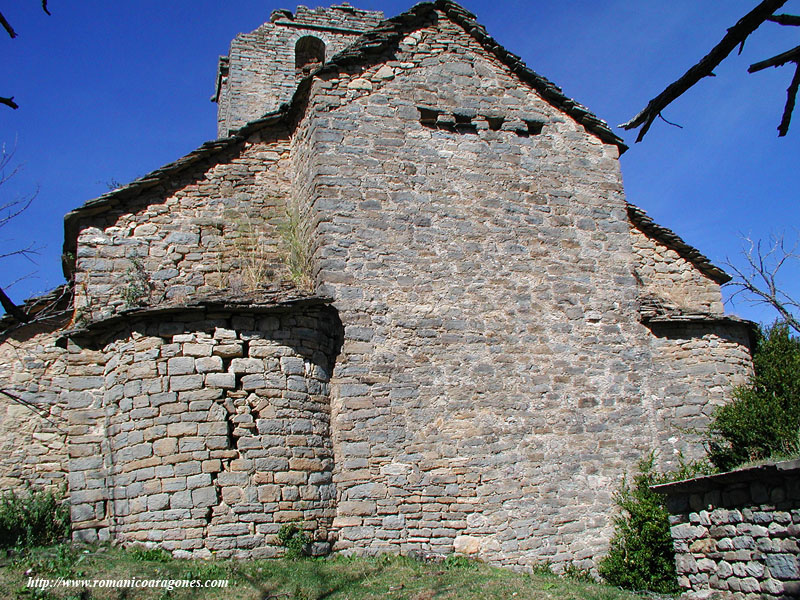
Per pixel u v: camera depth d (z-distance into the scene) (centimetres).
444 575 959
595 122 1429
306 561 977
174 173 1306
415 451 1120
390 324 1179
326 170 1238
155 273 1234
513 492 1146
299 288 1150
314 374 1093
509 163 1356
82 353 1106
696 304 1491
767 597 794
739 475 820
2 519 1093
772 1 414
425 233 1255
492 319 1241
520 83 1421
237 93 1948
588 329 1295
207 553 949
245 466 995
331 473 1066
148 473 990
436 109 1338
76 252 1301
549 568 1115
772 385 1264
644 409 1273
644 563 1067
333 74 1311
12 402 1316
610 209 1397
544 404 1218
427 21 1405
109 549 980
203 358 1033
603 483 1200
